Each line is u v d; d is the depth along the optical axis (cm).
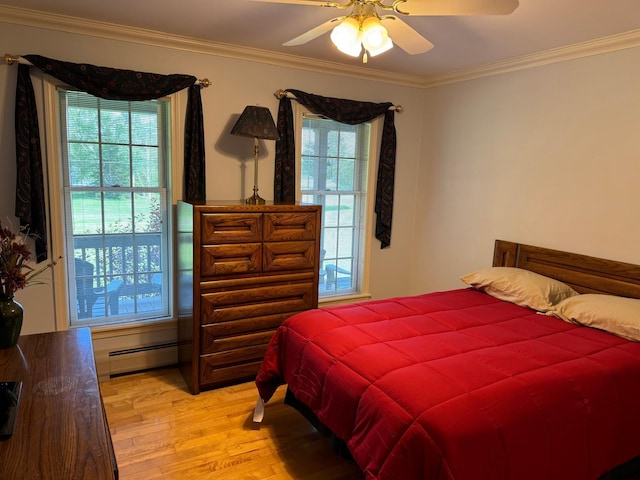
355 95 381
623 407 190
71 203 297
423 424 155
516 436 159
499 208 355
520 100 334
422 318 253
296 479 221
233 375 305
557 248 317
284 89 349
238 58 328
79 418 129
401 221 428
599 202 291
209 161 330
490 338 226
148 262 329
